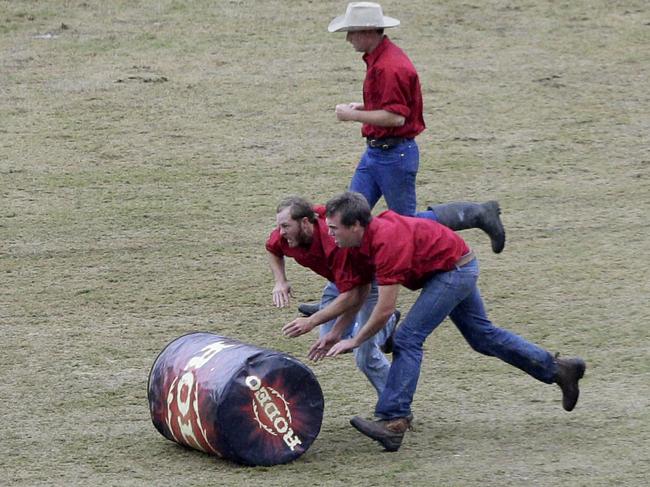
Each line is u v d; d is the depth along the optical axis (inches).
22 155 1968.5
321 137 2065.7
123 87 2287.2
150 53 2472.9
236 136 2064.5
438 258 1035.9
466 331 1090.1
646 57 2480.3
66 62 2415.1
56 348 1316.4
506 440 1066.7
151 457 1039.0
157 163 1943.9
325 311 1016.9
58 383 1223.5
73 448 1063.0
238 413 989.8
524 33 2618.1
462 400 1173.7
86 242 1640.0
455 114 2175.2
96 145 2016.5
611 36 2600.9
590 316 1395.2
